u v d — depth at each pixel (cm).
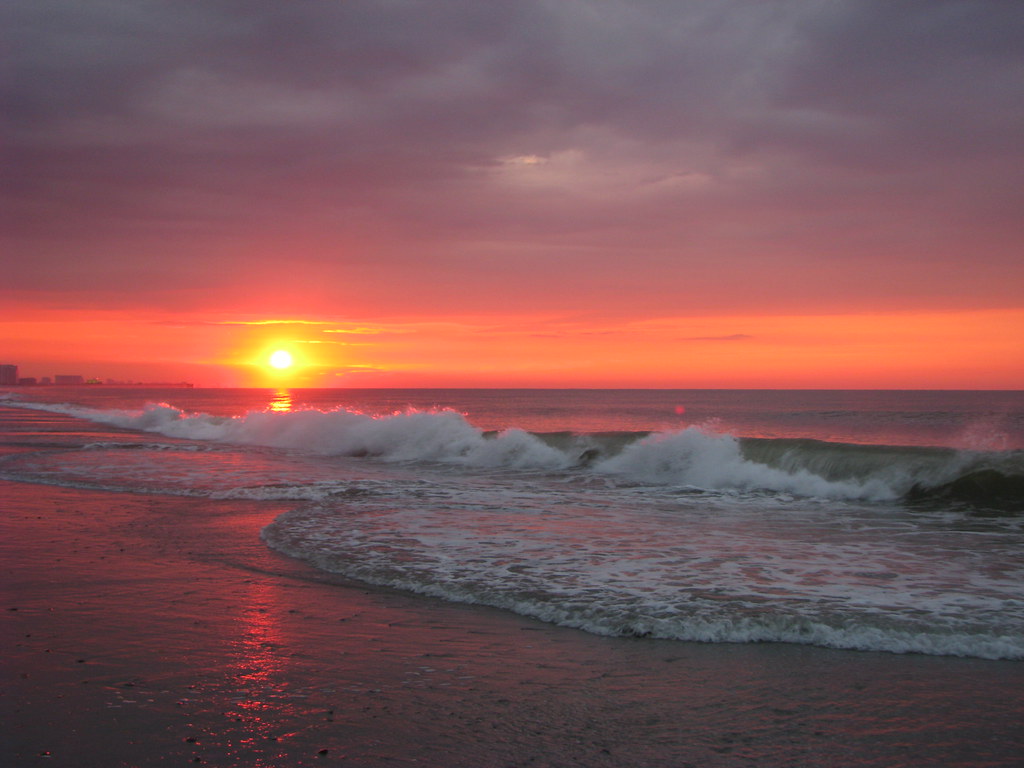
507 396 14975
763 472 1681
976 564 882
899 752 421
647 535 1069
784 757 414
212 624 652
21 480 1697
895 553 946
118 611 687
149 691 495
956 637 617
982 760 411
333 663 560
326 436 2698
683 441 1952
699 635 632
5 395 12406
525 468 2105
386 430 2562
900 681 532
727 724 458
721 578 812
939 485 1481
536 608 711
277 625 654
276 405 8412
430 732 440
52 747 410
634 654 590
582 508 1334
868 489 1530
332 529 1104
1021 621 655
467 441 2375
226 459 2241
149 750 408
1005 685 523
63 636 610
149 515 1238
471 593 764
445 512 1268
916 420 5134
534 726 452
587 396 14988
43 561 897
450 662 568
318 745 420
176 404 8662
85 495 1471
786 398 13150
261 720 452
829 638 622
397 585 799
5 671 528
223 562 902
